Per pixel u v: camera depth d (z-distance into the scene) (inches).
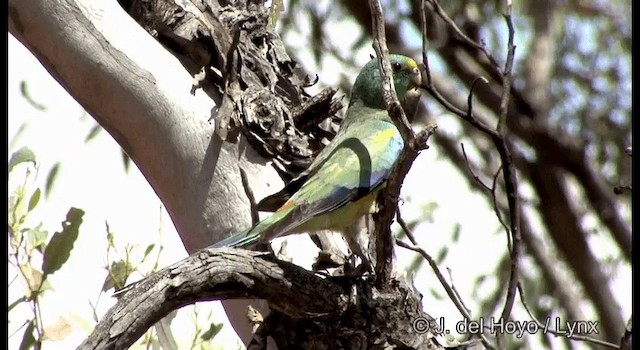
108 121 390.9
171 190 385.4
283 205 359.3
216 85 401.4
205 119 385.7
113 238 410.0
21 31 386.9
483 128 417.1
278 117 394.6
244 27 423.2
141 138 385.7
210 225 377.7
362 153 378.0
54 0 381.7
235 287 324.5
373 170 374.9
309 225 367.9
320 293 341.4
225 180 379.9
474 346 420.2
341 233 372.8
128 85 382.0
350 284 350.9
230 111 387.5
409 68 454.9
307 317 346.3
